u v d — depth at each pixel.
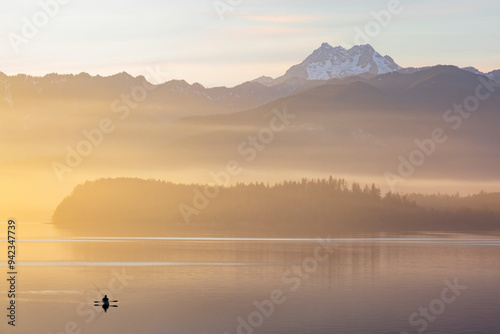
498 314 129.25
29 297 147.88
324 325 118.31
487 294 156.50
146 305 138.62
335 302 143.12
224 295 153.00
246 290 161.38
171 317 126.12
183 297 149.38
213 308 135.25
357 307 136.62
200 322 121.69
